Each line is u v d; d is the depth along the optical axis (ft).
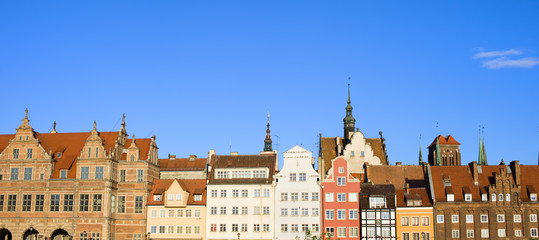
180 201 416.26
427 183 415.03
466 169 417.90
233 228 412.77
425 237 394.93
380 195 403.75
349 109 531.91
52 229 412.57
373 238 398.62
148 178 425.69
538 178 410.31
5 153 428.56
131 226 417.28
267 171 421.59
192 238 412.98
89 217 410.11
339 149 494.59
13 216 417.69
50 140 444.55
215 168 427.33
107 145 435.94
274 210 412.77
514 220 397.80
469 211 398.21
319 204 409.90
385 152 496.64
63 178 418.31
